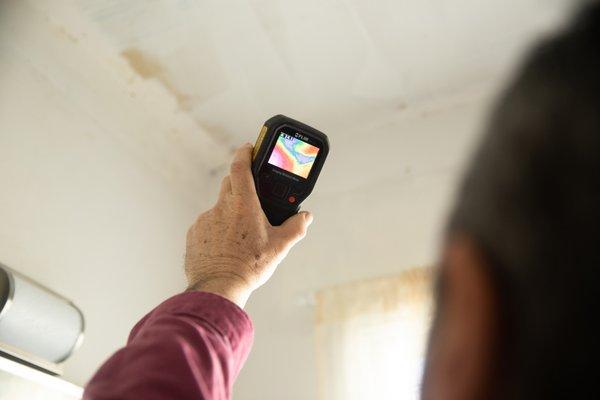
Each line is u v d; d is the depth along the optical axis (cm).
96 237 186
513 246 16
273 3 188
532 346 16
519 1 184
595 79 17
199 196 243
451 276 18
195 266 48
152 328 35
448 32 196
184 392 30
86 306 174
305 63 208
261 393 196
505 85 19
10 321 127
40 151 177
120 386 30
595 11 18
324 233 218
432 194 209
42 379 132
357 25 194
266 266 49
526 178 17
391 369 175
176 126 229
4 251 154
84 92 201
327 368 183
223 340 36
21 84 179
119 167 208
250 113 228
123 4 187
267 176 61
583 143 16
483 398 17
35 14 186
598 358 15
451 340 18
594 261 16
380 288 190
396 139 225
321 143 66
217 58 207
